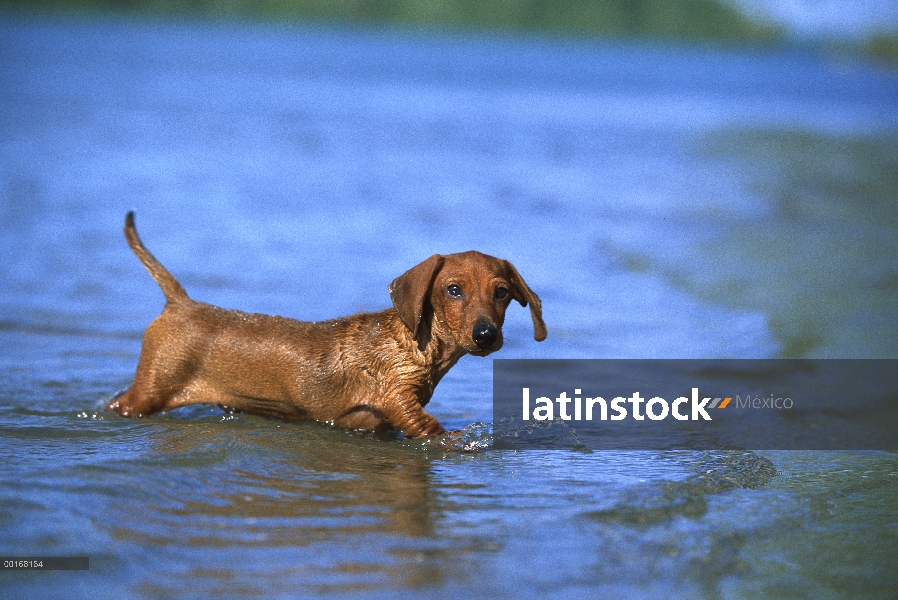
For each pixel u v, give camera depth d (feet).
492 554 18.88
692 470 24.81
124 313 40.37
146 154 92.38
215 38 447.42
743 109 185.98
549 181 86.84
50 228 56.95
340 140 113.60
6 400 28.86
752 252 56.80
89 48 301.43
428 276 25.88
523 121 145.69
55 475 21.79
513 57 430.20
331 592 17.01
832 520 21.43
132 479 21.94
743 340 39.09
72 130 107.45
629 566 18.56
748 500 22.50
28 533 18.70
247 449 25.02
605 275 50.52
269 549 18.74
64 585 16.84
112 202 66.54
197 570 17.66
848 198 78.54
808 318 42.45
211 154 95.45
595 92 223.71
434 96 189.98
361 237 58.18
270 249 53.78
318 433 27.35
